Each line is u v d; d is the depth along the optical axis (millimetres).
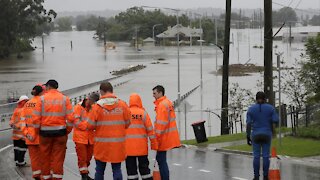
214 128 44125
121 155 12016
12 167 17984
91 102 14531
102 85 12016
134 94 13078
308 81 28344
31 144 14141
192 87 84438
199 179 16453
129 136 12852
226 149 25828
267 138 14828
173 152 25484
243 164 20016
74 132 15125
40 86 14703
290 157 21656
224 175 17172
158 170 13602
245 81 91688
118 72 118500
